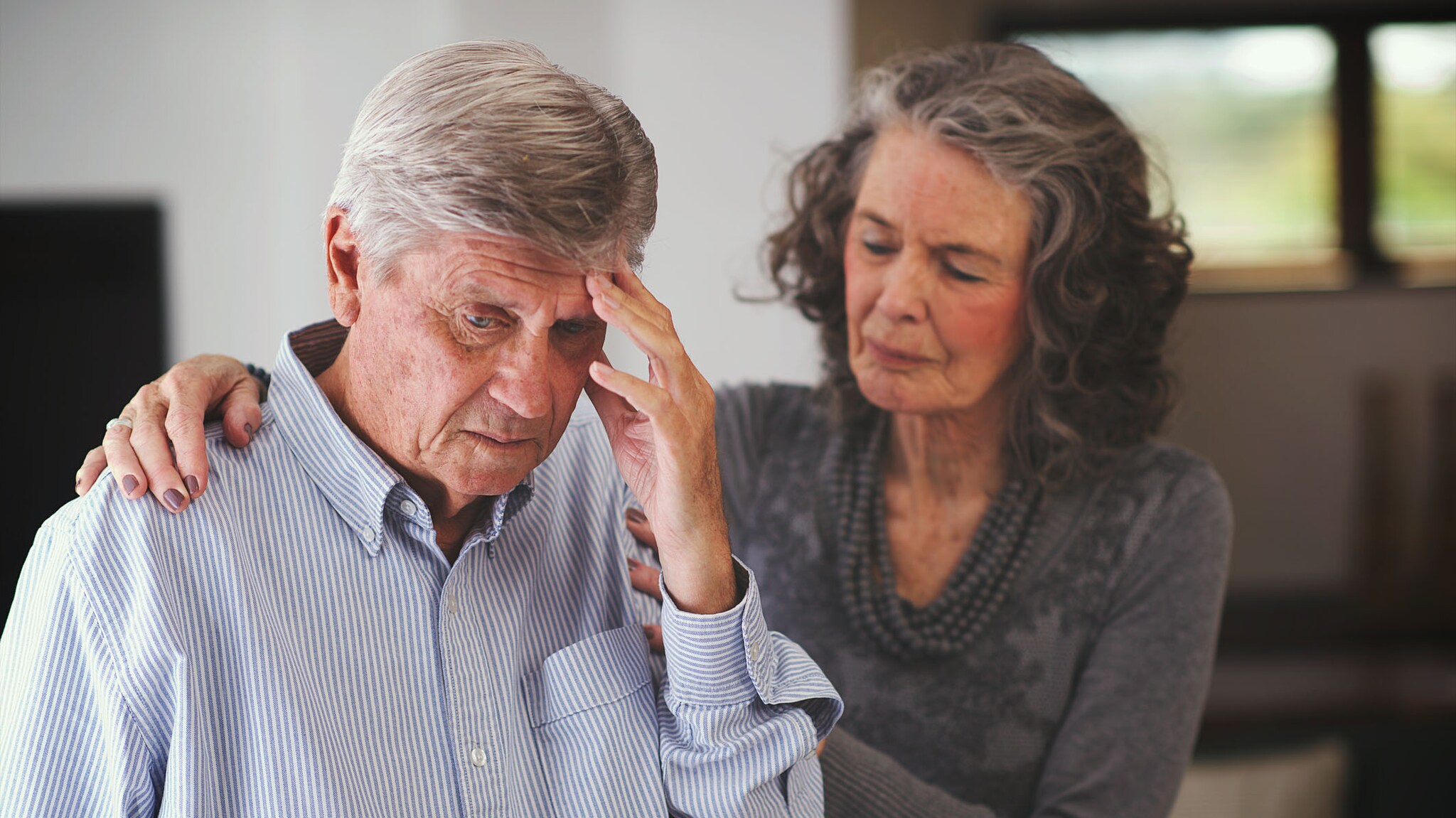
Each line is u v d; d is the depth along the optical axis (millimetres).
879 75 1473
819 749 1175
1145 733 1383
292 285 2691
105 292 2699
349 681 852
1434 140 3172
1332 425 3240
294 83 2650
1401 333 3209
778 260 1557
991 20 2883
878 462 1489
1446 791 1976
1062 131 1363
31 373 2701
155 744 805
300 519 872
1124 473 1442
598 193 795
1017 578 1430
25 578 826
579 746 931
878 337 1451
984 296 1409
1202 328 3211
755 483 1539
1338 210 3193
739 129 2357
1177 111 3145
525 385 817
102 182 2672
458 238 782
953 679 1427
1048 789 1396
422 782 862
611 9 2430
